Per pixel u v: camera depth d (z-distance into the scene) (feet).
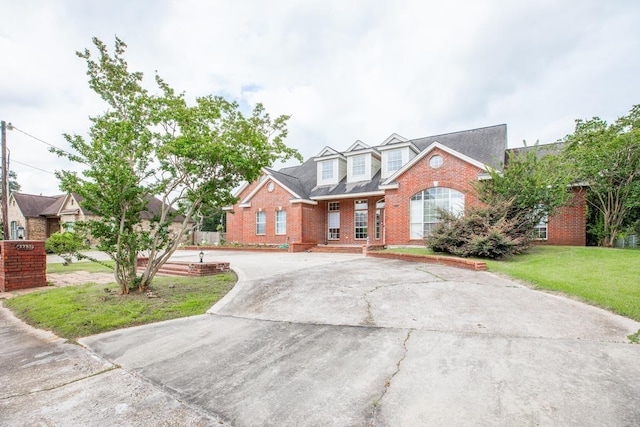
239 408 10.36
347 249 62.95
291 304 22.08
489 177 49.47
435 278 28.12
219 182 27.12
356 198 72.54
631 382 10.81
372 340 15.37
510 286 24.75
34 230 109.50
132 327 18.97
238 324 18.81
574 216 49.62
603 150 43.11
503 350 13.56
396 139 69.82
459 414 9.41
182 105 27.02
